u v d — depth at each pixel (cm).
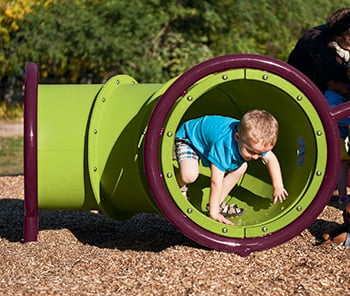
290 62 680
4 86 1981
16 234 640
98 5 1658
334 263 479
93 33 1638
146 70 1630
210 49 1717
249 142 490
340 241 527
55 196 563
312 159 501
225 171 536
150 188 475
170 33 1667
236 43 1675
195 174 525
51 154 554
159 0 1638
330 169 491
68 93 574
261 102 571
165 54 1667
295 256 498
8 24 1822
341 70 642
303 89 480
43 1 1711
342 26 627
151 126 472
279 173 525
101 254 530
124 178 541
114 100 561
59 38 1684
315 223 605
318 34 653
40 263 513
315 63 654
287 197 540
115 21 1666
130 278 454
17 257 529
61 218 711
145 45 1655
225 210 562
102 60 1675
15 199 825
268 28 1666
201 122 532
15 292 432
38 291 433
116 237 610
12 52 1845
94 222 688
